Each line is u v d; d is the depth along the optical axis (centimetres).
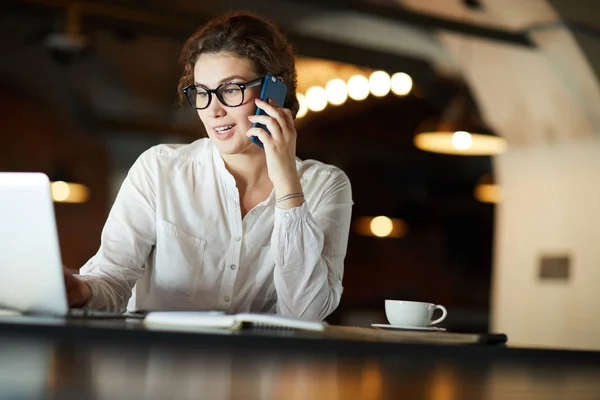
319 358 142
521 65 720
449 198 1427
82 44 834
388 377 133
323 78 973
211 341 142
